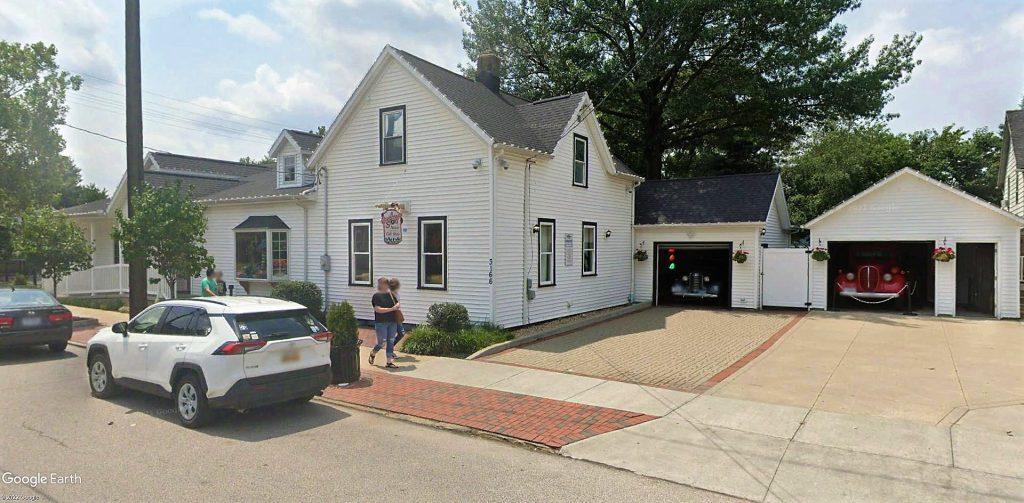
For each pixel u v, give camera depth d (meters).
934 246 17.88
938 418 7.38
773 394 8.64
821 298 19.08
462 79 17.50
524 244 15.10
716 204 20.89
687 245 20.80
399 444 6.77
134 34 12.80
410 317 15.41
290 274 18.25
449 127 14.72
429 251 15.23
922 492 5.31
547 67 27.75
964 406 7.89
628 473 5.88
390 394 8.90
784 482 5.58
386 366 10.73
